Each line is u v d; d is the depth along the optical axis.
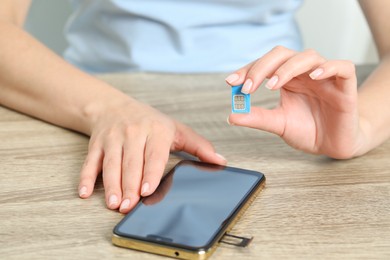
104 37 1.29
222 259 0.70
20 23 1.12
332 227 0.74
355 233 0.73
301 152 0.89
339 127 0.83
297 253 0.71
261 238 0.73
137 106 0.91
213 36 1.23
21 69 0.98
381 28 1.08
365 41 1.80
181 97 1.04
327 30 1.78
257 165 0.86
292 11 1.29
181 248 0.69
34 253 0.71
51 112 0.96
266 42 1.26
